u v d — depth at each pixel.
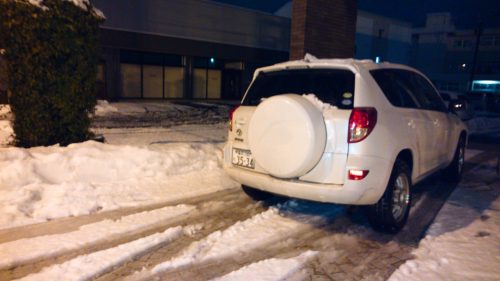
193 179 6.07
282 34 30.86
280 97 3.77
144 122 13.41
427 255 3.61
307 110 3.65
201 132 11.25
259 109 3.89
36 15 5.88
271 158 3.85
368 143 3.67
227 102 25.94
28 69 6.06
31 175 5.20
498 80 49.62
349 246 3.86
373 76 4.09
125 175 5.88
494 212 4.90
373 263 3.50
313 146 3.61
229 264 3.39
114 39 22.39
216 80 28.52
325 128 3.72
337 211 4.86
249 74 29.67
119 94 23.34
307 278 3.20
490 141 12.96
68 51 6.27
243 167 4.47
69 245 3.62
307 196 3.85
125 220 4.32
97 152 6.05
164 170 6.19
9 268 3.18
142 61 24.34
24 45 5.97
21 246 3.56
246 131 4.41
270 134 3.82
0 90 16.00
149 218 4.40
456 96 17.52
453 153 6.17
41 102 6.22
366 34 38.50
